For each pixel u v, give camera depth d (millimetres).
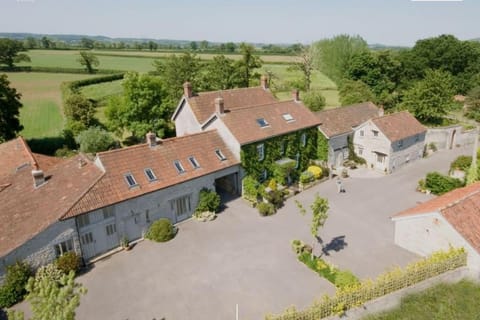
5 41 111625
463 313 18641
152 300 20938
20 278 21375
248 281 22312
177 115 43625
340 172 41062
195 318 19438
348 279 21094
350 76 83000
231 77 64688
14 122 46125
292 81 89562
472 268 21359
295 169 39125
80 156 29578
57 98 80375
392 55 88125
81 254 24422
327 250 25484
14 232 23250
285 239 27094
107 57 154500
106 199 25047
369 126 42250
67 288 12641
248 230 28578
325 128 41656
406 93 60781
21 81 98312
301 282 22047
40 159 34125
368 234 27578
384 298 18859
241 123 35156
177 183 28719
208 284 22172
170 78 62031
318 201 23016
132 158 28328
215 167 31672
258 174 35875
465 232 21828
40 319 12188
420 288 19953
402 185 37438
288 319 17172
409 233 24953
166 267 24078
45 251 22844
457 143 51312
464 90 82062
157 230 27141
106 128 57625
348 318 18094
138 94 47812
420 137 45125
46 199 25656
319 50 105125
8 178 30219
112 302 20875
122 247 26406
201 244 26734
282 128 37375
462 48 82188
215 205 31203
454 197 25688
